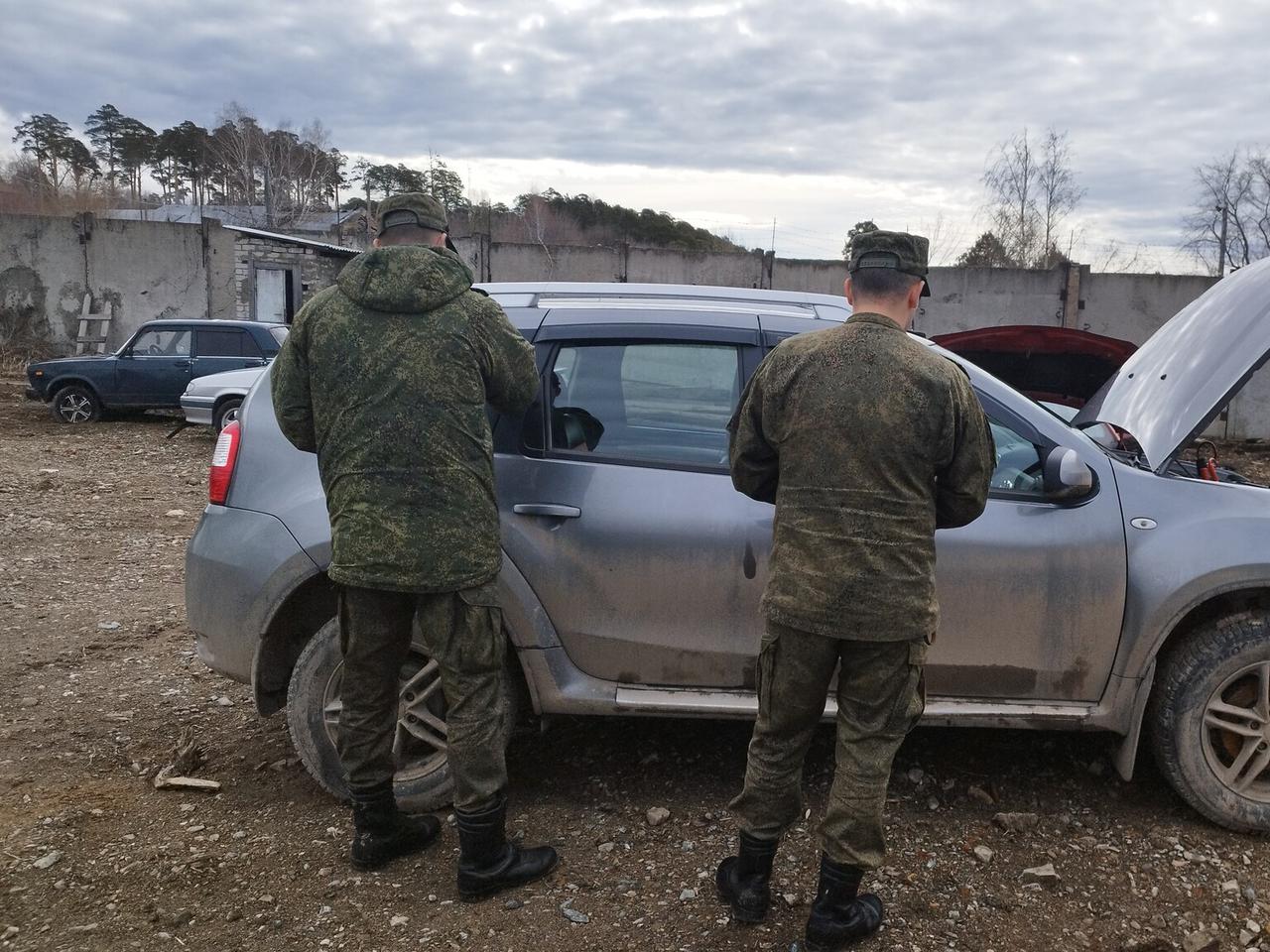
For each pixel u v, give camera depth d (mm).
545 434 3211
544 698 3178
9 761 3611
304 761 3225
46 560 6527
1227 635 3082
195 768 3580
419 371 2602
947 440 2385
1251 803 3111
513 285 3719
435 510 2598
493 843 2766
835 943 2527
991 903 2754
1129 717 3146
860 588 2346
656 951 2553
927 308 19641
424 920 2676
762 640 2533
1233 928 2664
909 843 3053
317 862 2949
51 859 2924
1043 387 9781
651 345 3289
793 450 2443
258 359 14734
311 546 3123
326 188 56281
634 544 3119
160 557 6742
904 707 2459
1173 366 3578
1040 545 3074
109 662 4684
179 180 79750
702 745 3750
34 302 22266
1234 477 3748
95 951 2525
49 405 16562
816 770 3496
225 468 3293
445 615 2648
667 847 3045
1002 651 3117
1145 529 3125
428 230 2822
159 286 22469
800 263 21547
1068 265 19062
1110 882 2867
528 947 2568
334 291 2746
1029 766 3557
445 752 3195
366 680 2775
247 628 3180
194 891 2793
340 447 2648
